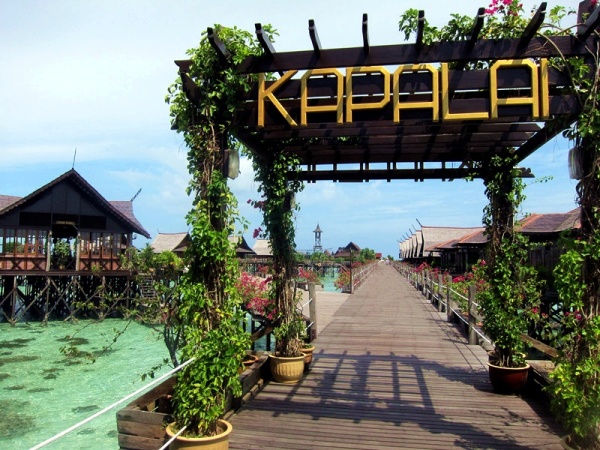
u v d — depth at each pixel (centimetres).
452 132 498
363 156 643
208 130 395
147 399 409
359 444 408
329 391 565
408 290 2177
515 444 410
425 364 716
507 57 373
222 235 382
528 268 577
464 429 445
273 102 412
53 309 1995
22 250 2034
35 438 730
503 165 582
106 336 1614
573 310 369
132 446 371
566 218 1515
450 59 378
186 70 397
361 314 1334
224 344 377
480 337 870
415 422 463
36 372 1128
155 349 1387
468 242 2162
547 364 595
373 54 386
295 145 602
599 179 350
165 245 3794
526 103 374
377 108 397
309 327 909
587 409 338
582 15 365
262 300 939
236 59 390
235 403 497
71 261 2214
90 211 2212
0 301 2084
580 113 362
